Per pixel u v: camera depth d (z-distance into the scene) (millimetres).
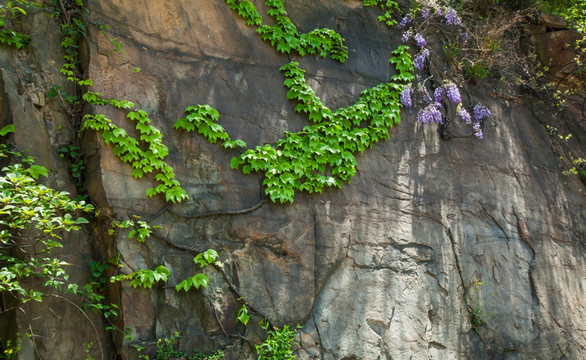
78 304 4930
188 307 5273
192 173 5711
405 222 6605
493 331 6660
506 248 7188
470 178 7305
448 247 6754
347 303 5965
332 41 7098
